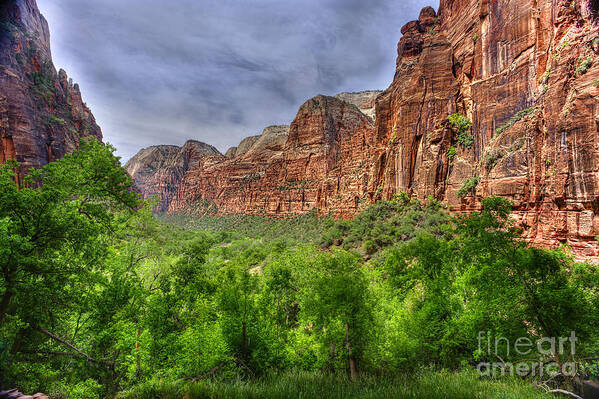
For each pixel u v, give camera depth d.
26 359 11.11
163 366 14.99
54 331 13.05
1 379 8.88
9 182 9.62
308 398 7.40
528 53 37.97
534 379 10.27
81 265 13.09
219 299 17.28
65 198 12.05
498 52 43.38
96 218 13.99
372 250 51.81
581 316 9.91
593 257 25.95
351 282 15.46
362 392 7.71
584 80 28.56
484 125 44.59
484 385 8.38
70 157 13.88
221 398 7.61
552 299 10.28
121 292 14.02
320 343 16.19
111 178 14.43
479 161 45.00
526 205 33.81
